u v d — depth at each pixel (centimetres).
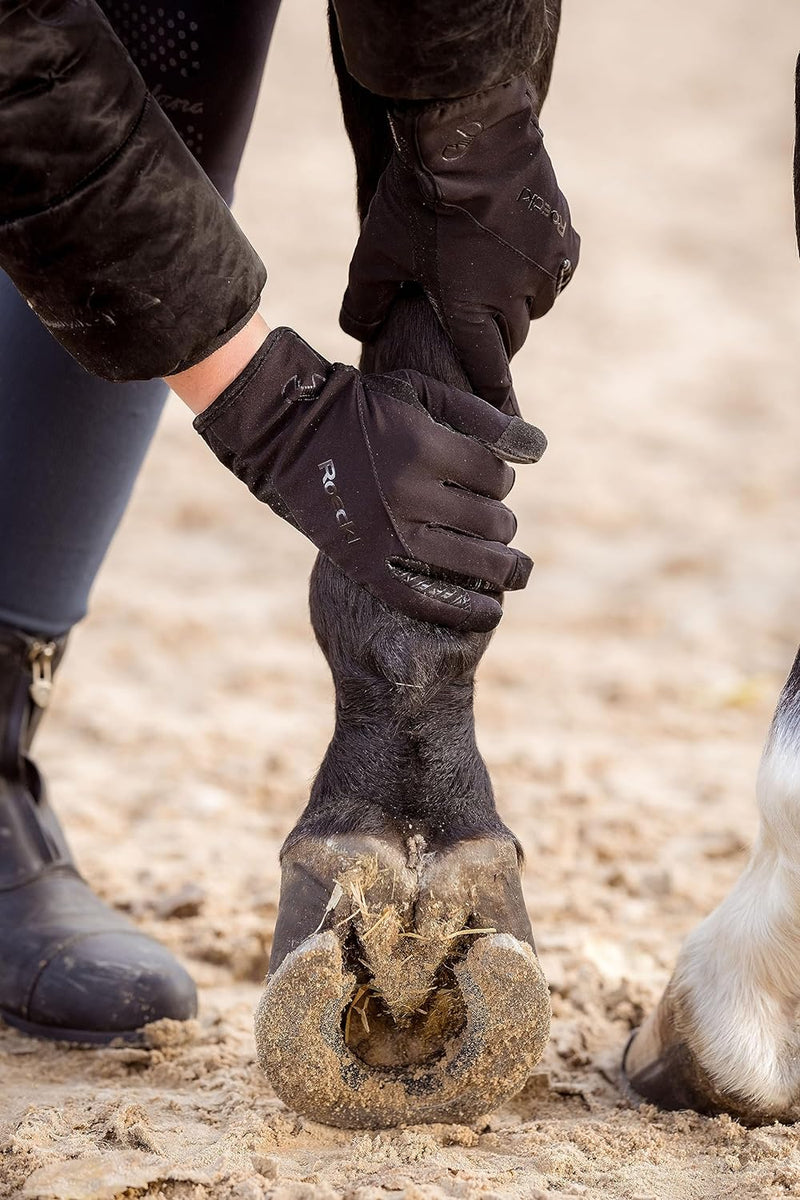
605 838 548
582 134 2327
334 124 2323
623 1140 312
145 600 867
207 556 958
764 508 1041
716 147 2272
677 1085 327
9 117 254
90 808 578
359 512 278
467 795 294
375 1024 304
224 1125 321
